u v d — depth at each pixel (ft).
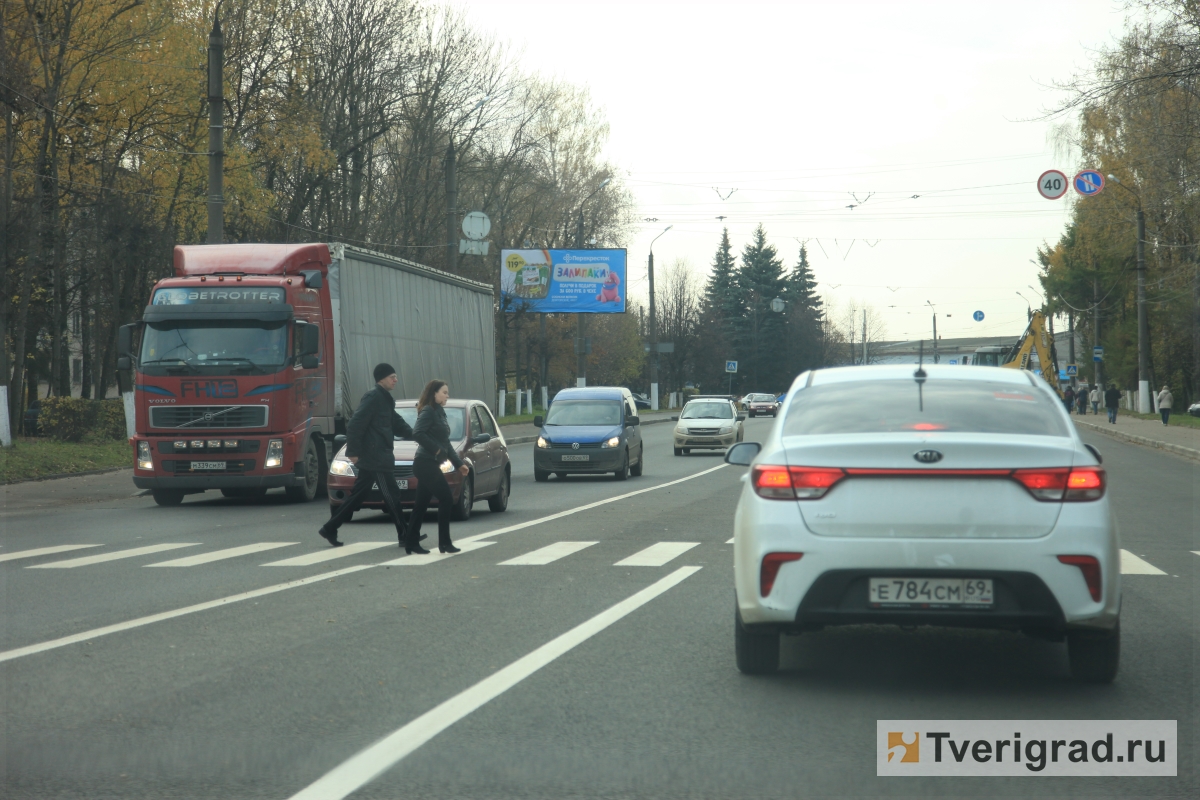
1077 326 259.80
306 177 146.30
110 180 116.37
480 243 171.42
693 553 42.88
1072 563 19.81
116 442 101.60
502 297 193.36
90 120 113.50
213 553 43.73
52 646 25.88
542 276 193.16
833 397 23.25
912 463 20.13
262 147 131.34
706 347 365.81
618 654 24.84
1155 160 104.94
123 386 105.70
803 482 20.58
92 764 17.15
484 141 183.42
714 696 21.16
